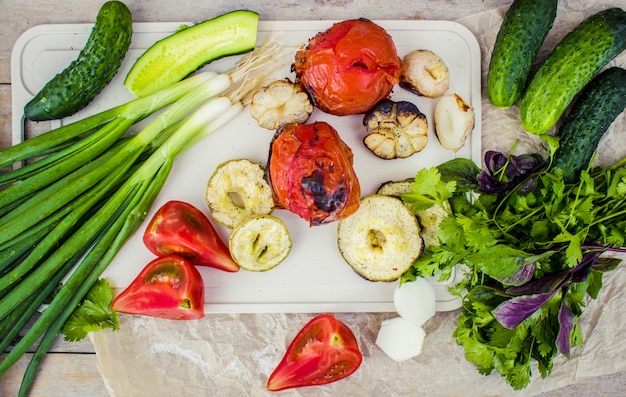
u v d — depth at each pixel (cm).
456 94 67
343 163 59
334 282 67
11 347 67
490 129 68
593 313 68
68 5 68
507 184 66
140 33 67
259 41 67
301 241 67
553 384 68
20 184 63
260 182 65
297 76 64
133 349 68
